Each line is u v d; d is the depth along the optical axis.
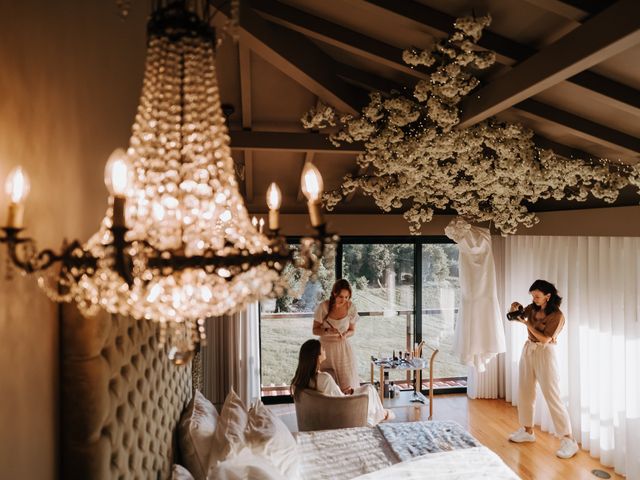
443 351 6.63
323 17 2.89
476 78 2.96
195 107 1.18
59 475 1.73
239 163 4.77
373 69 3.47
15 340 1.38
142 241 0.96
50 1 1.61
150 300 1.12
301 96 4.02
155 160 1.17
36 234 1.49
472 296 5.68
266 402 6.25
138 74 2.74
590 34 2.03
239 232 1.31
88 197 1.97
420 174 3.86
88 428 1.73
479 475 2.83
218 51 3.49
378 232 5.86
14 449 1.37
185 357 1.15
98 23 2.10
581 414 4.98
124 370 2.04
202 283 1.14
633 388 4.25
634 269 4.31
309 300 6.32
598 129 3.19
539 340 4.94
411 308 6.55
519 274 5.99
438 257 6.57
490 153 4.19
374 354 6.50
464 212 4.59
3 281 1.30
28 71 1.44
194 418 3.02
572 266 5.15
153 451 2.40
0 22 1.28
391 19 2.54
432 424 3.68
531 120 3.60
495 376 6.36
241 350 5.87
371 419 4.46
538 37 2.51
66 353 1.71
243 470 2.45
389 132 3.51
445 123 3.21
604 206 4.15
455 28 2.48
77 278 1.08
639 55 2.31
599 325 4.73
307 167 1.09
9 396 1.34
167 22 1.07
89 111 1.98
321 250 1.06
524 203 5.46
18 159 1.37
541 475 4.38
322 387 4.10
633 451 4.19
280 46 3.06
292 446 2.96
